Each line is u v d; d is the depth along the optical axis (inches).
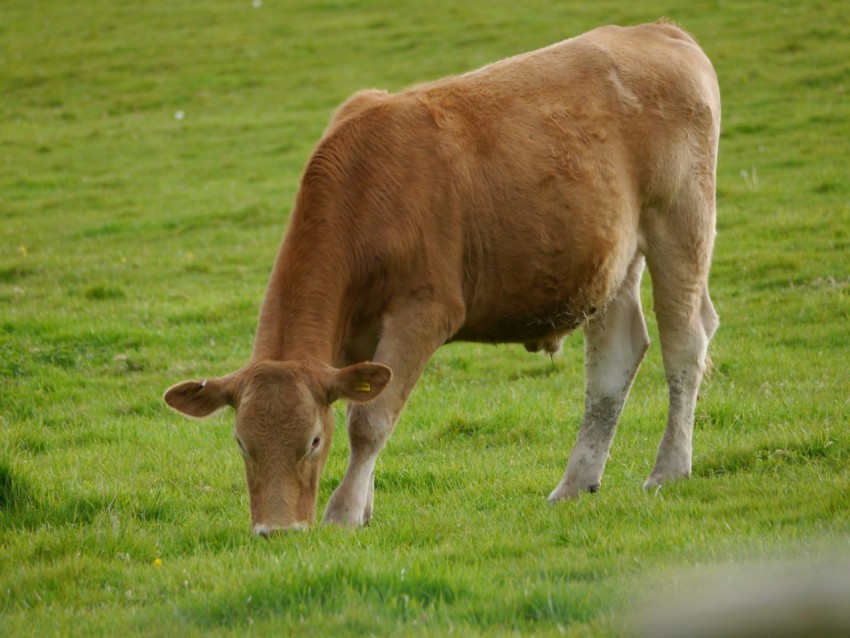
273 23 3577.8
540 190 656.4
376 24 3412.9
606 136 688.4
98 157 2406.5
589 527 588.1
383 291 624.7
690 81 738.8
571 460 725.9
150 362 1172.5
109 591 528.1
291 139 2429.9
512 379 1106.1
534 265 659.4
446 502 714.8
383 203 621.3
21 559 587.5
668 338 735.7
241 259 1630.2
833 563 458.9
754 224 1552.7
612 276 693.9
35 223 1916.8
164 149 2438.5
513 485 752.3
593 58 710.5
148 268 1604.3
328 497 754.2
